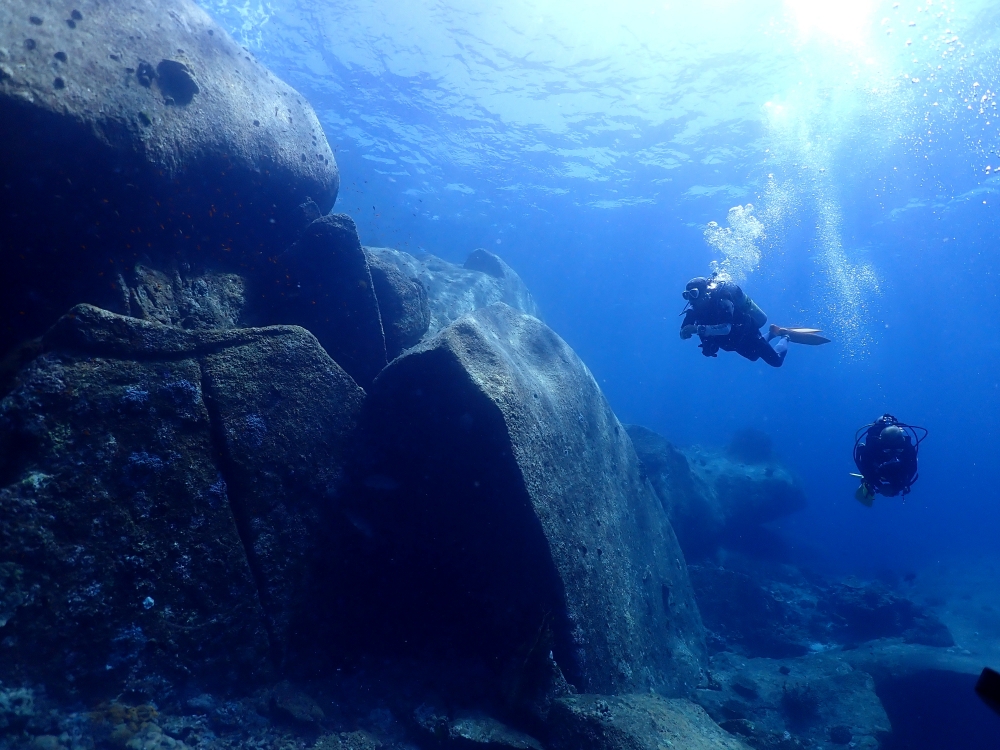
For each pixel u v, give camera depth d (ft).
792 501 57.93
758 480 55.77
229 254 18.47
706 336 19.66
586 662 15.78
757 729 19.31
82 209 13.98
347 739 13.29
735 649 35.06
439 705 14.82
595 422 24.13
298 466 14.78
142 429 12.18
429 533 16.78
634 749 12.87
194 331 13.79
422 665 16.07
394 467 17.04
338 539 15.31
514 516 15.84
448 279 33.83
